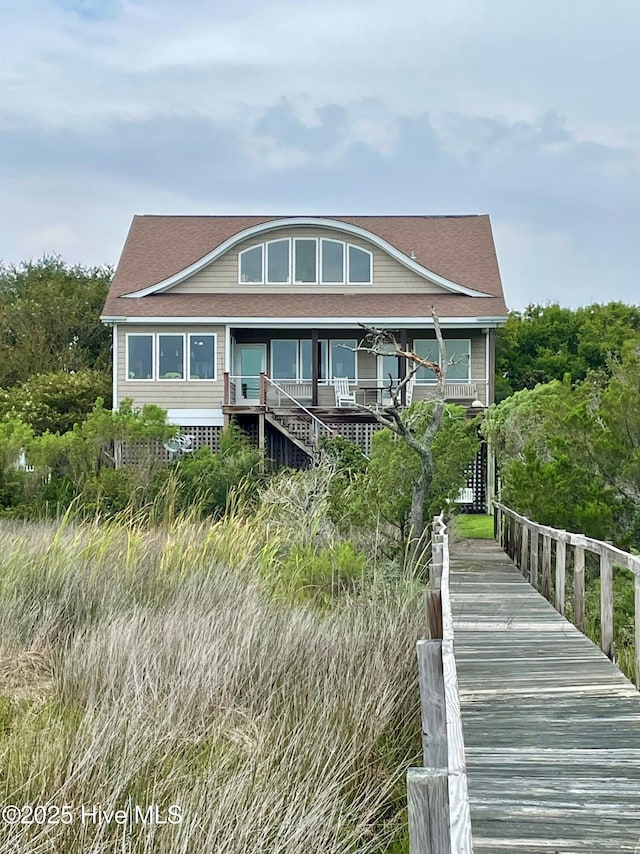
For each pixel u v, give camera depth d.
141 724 6.23
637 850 3.90
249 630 8.09
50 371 39.88
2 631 8.92
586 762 5.04
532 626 9.10
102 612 9.41
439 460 14.30
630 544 11.89
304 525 14.21
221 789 5.29
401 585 11.12
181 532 13.22
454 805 3.10
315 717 6.66
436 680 5.44
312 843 4.97
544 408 14.71
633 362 13.53
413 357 13.77
